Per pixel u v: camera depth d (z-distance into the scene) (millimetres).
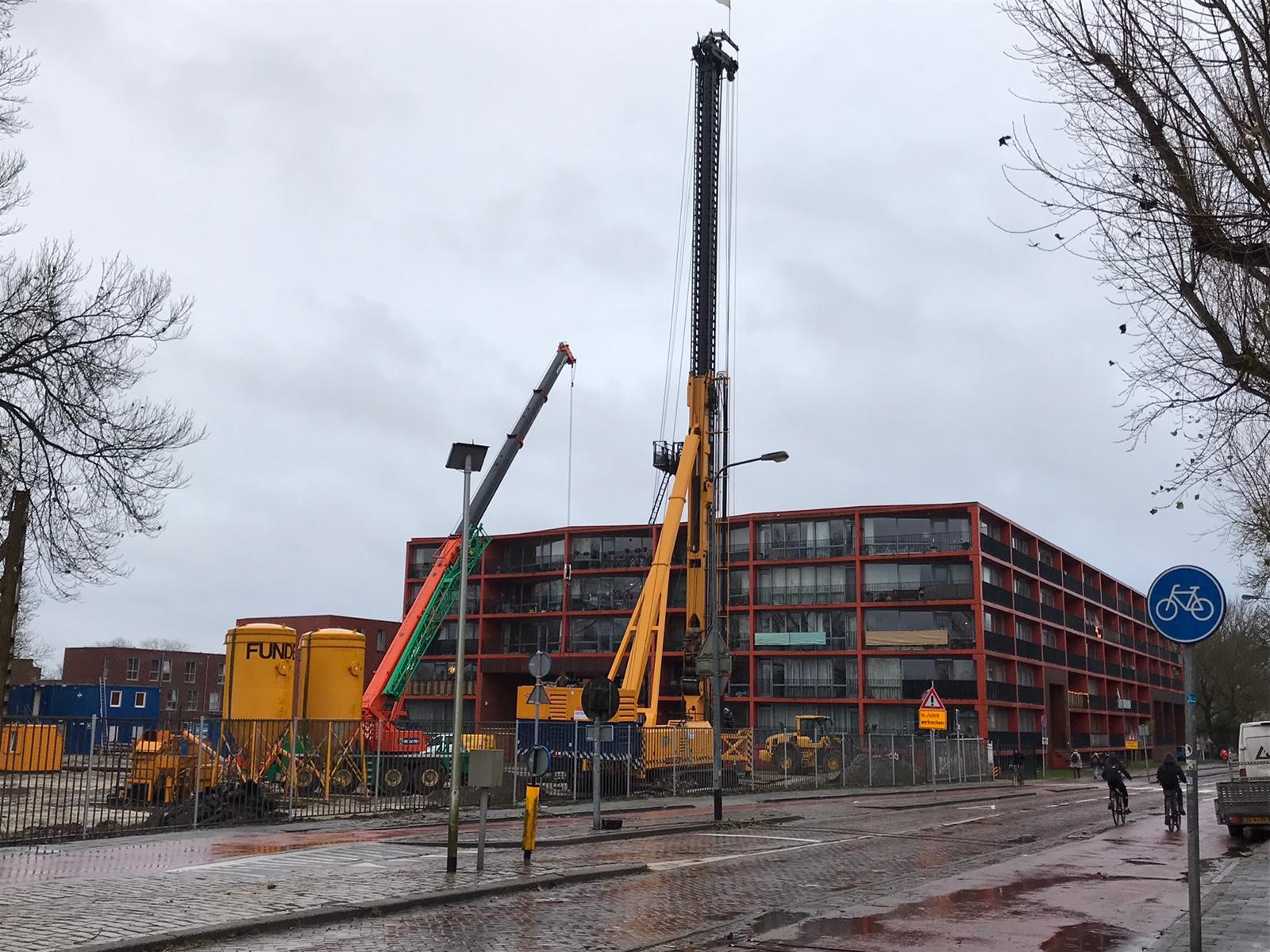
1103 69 8359
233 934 9977
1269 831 23406
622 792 32500
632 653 37906
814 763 43125
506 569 79625
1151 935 10617
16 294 17156
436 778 29750
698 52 42875
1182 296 8727
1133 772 75312
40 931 9719
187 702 85938
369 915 11266
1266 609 57062
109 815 21281
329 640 32406
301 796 24391
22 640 63125
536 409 42531
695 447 40406
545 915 11531
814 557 68438
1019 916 11680
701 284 41188
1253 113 7879
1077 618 81500
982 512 66000
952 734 61844
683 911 11898
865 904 12461
